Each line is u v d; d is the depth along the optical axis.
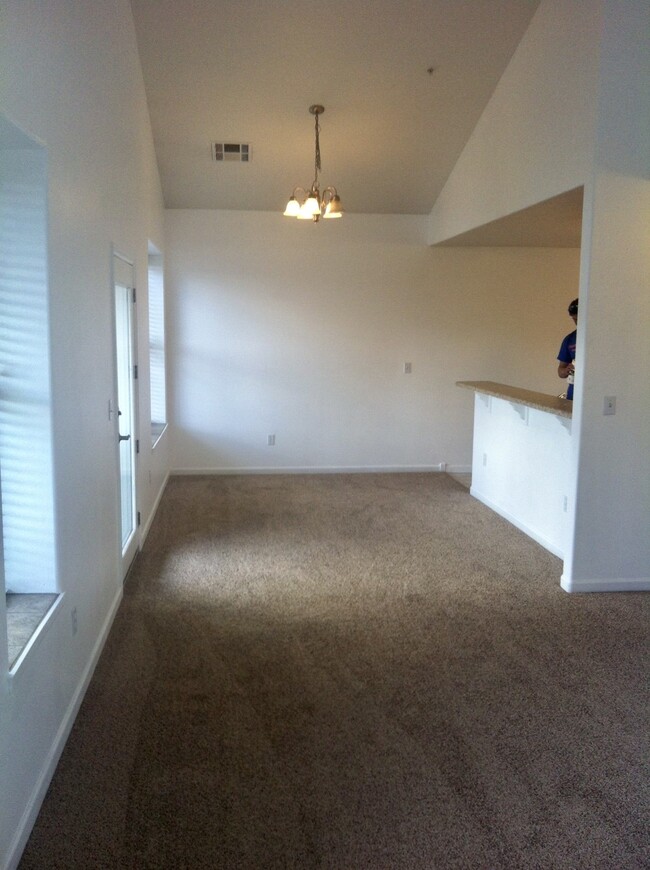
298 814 2.12
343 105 5.32
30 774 2.04
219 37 4.67
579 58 3.82
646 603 3.86
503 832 2.06
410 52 4.80
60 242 2.44
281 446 7.17
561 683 2.95
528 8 4.41
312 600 3.85
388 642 3.33
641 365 3.87
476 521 5.50
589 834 2.06
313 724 2.62
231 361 6.98
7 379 2.29
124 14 4.16
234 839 2.02
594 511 3.97
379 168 6.15
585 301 3.78
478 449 6.21
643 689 2.90
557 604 3.83
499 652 3.23
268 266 6.90
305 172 6.18
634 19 3.57
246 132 5.61
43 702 2.17
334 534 5.12
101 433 3.24
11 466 2.33
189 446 7.07
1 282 2.26
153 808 2.14
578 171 3.84
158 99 5.21
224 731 2.56
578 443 3.90
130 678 2.95
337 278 6.99
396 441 7.32
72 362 2.62
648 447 3.94
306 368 7.09
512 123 4.81
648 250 3.77
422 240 7.04
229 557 4.58
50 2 2.30
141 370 4.82
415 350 7.20
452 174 6.21
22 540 2.36
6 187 2.23
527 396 5.03
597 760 2.42
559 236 6.16
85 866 1.91
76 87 2.71
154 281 6.49
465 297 7.16
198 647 3.25
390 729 2.59
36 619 2.19
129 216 4.25
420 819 2.11
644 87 3.62
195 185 6.33
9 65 1.87
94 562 3.05
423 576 4.25
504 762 2.40
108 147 3.48
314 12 4.49
